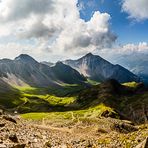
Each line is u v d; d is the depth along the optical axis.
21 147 25.00
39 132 47.09
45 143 31.38
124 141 33.06
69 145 34.66
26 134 38.09
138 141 31.58
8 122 48.50
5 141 26.39
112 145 32.81
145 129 37.12
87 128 98.69
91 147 33.56
